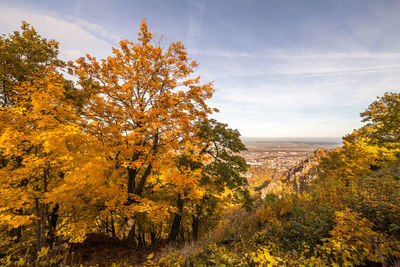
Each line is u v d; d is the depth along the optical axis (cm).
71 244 720
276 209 1330
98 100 741
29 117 557
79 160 584
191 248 484
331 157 1781
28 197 565
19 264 338
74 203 668
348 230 380
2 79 795
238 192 1161
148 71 827
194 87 775
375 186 553
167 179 788
